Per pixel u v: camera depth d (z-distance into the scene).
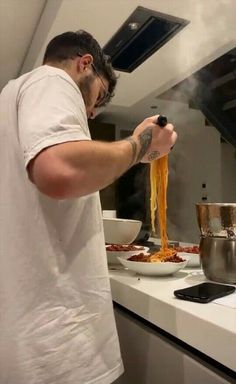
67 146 0.58
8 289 0.68
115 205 3.07
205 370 0.69
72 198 0.65
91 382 0.71
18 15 1.75
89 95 0.86
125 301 0.94
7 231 0.69
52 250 0.69
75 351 0.70
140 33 1.52
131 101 2.48
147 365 0.86
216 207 0.93
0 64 2.28
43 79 0.67
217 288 0.84
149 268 1.00
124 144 0.69
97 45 0.88
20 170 0.70
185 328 0.71
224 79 2.22
